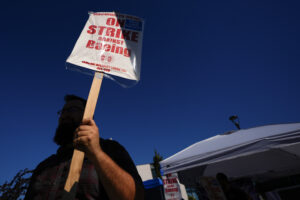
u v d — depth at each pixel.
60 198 0.70
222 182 3.81
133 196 0.62
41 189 0.78
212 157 2.99
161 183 8.16
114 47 1.16
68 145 0.99
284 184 6.20
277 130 2.81
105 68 1.05
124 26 1.27
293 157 3.97
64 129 1.02
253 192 4.41
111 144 0.93
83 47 1.10
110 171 0.57
